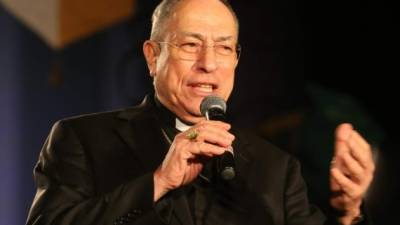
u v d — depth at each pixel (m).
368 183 4.32
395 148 10.08
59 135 4.70
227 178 4.08
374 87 10.21
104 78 9.00
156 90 4.93
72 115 8.86
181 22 4.66
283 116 9.78
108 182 4.52
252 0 9.61
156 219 4.18
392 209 9.90
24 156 8.70
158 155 4.68
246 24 9.59
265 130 9.70
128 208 4.16
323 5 9.89
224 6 4.73
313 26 9.96
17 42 8.81
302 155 9.79
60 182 4.46
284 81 9.80
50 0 8.88
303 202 4.90
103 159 4.60
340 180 4.30
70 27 8.93
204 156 4.17
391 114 10.18
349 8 9.96
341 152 4.25
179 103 4.73
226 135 4.02
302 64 9.91
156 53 4.88
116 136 4.73
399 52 10.11
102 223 4.14
